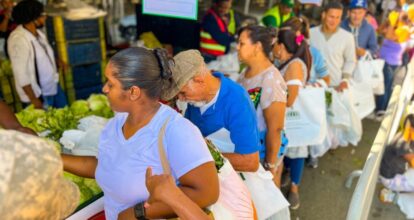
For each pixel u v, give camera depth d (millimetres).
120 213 1218
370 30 3893
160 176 1026
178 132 1154
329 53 3287
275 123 1958
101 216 1568
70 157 1483
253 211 1493
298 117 2562
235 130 1621
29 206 700
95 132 1870
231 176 1445
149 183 1033
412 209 2891
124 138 1233
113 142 1256
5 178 667
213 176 1156
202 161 1139
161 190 995
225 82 1625
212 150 1430
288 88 2402
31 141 737
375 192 3262
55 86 3314
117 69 1106
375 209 3057
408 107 3049
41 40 3148
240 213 1394
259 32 1925
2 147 693
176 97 1604
